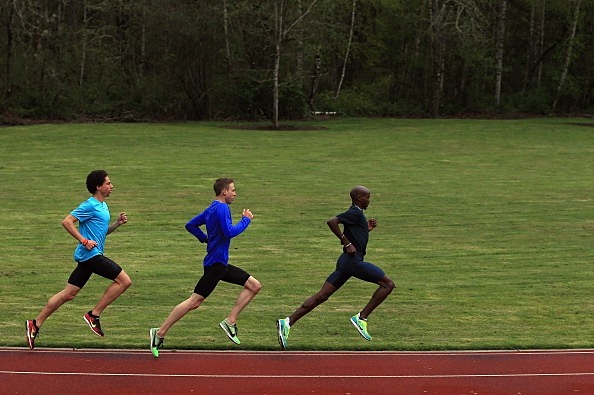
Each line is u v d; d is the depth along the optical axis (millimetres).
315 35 53406
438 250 17250
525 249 17422
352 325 11680
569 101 65250
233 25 51375
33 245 17141
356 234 10094
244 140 38875
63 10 59031
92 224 9555
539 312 12531
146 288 13727
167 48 51594
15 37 50125
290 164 31031
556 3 63938
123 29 56906
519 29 68812
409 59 66188
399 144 38281
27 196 23328
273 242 17891
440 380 8945
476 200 23766
